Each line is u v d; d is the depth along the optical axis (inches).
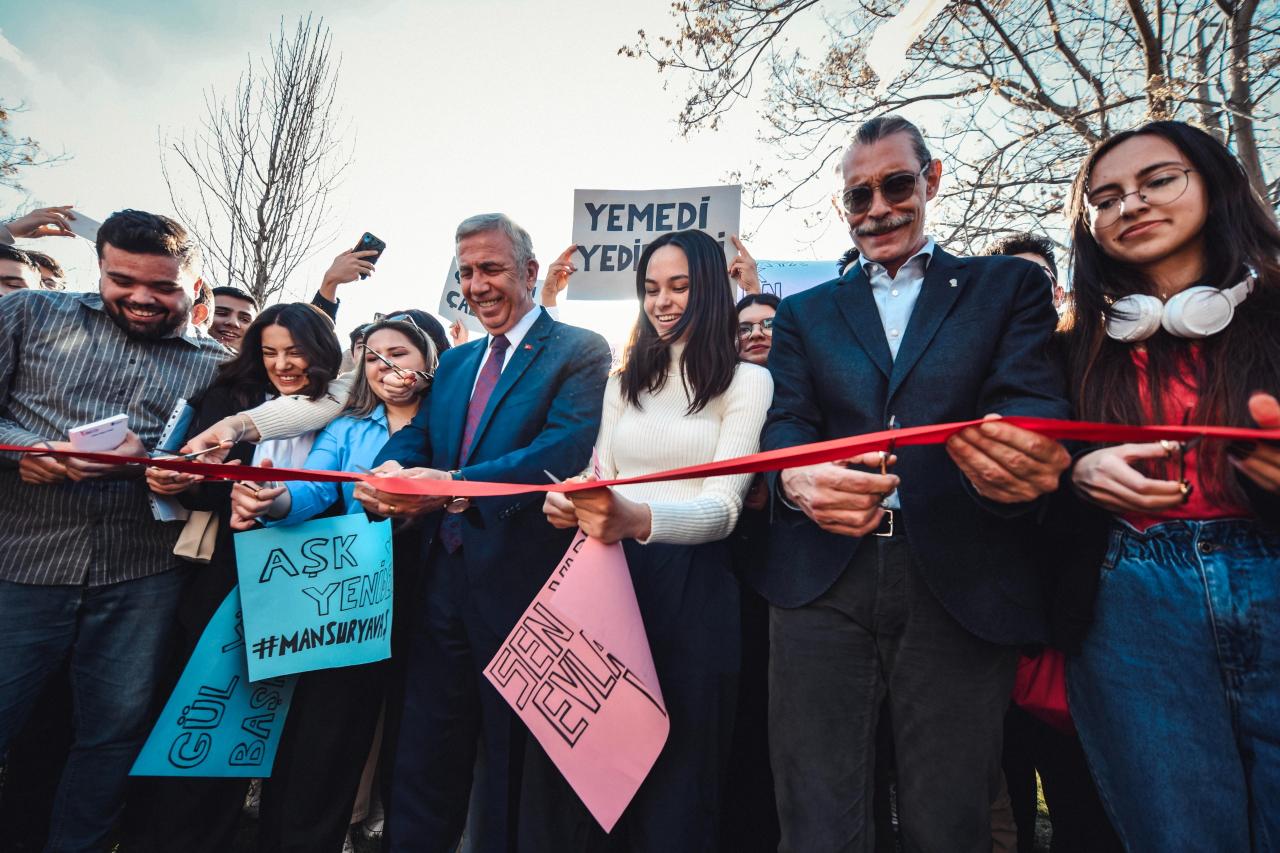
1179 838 47.8
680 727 66.3
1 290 121.6
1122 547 53.7
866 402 61.7
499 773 74.6
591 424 79.0
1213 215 54.4
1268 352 49.8
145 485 82.7
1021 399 55.7
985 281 61.9
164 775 73.9
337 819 78.5
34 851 89.5
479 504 72.8
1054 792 72.2
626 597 58.4
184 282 86.9
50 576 77.8
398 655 85.1
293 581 75.3
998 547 57.5
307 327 89.7
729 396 71.8
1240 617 48.3
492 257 83.6
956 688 56.3
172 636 84.7
